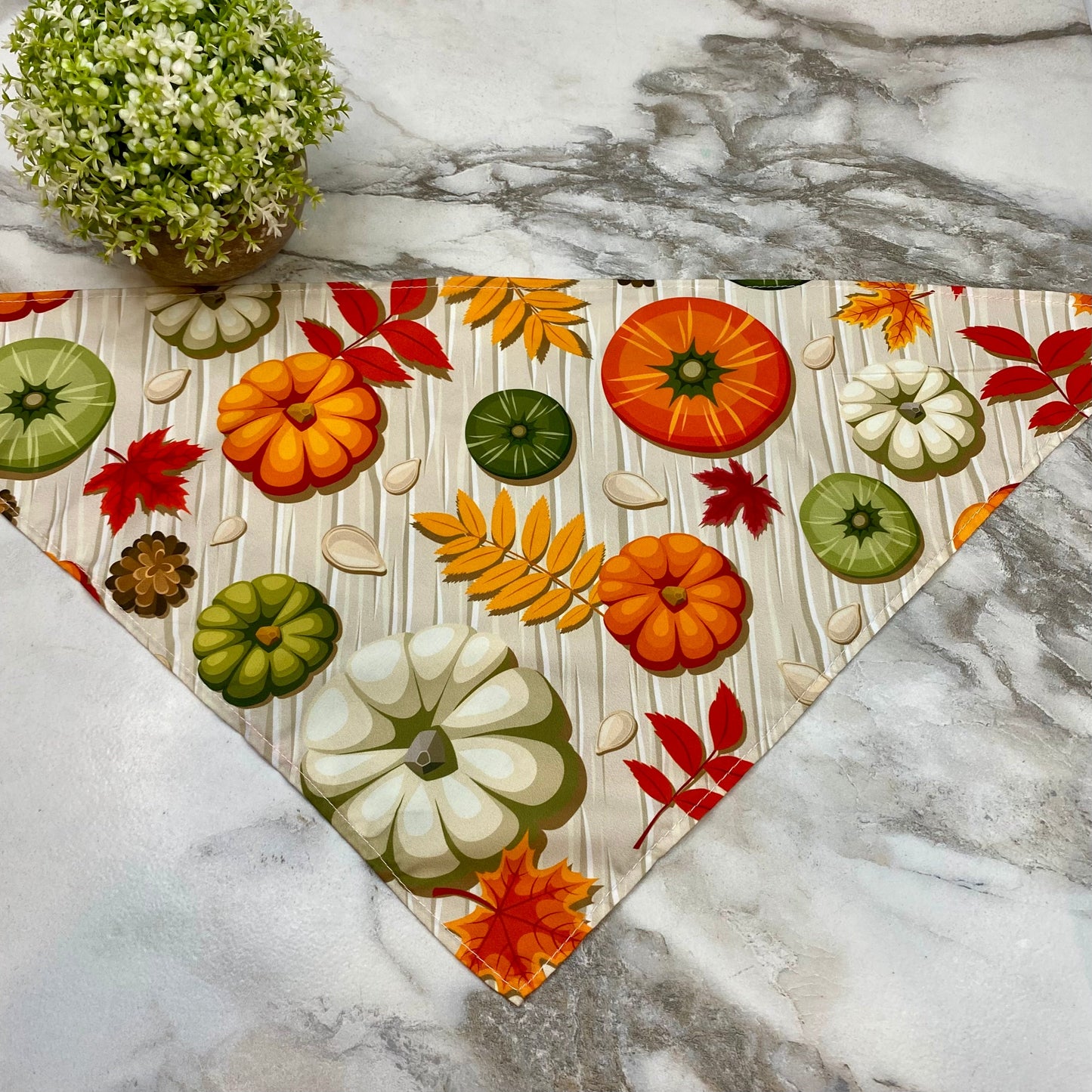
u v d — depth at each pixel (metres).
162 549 0.39
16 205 0.44
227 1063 0.34
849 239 0.45
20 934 0.35
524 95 0.47
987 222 0.46
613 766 0.37
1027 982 0.36
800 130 0.47
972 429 0.42
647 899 0.36
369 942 0.35
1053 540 0.41
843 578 0.40
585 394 0.42
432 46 0.48
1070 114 0.48
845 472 0.41
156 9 0.35
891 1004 0.35
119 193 0.36
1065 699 0.39
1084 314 0.44
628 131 0.47
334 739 0.37
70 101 0.35
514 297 0.43
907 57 0.49
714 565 0.40
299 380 0.41
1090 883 0.37
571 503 0.40
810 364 0.43
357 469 0.41
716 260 0.45
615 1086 0.34
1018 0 0.49
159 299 0.42
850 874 0.37
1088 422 0.43
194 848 0.36
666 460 0.41
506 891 0.36
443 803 0.37
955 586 0.40
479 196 0.45
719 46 0.49
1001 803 0.38
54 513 0.39
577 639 0.39
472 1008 0.35
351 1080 0.34
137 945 0.35
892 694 0.39
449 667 0.38
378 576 0.39
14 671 0.38
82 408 0.41
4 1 0.47
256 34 0.36
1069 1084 0.34
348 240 0.44
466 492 0.40
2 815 0.36
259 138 0.36
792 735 0.38
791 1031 0.35
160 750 0.37
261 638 0.38
